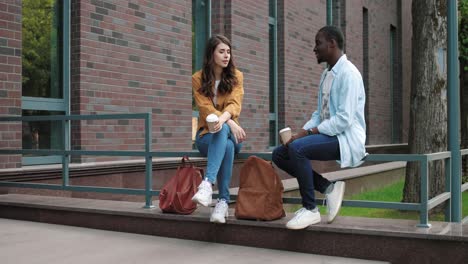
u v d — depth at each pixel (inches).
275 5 420.2
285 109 421.1
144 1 285.0
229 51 169.5
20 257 145.3
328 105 152.1
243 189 161.5
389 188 479.8
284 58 419.2
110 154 194.9
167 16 301.3
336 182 155.4
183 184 174.4
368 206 152.9
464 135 503.5
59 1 254.7
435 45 286.7
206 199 152.9
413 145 295.7
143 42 284.2
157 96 293.1
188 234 170.4
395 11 701.9
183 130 312.0
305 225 148.1
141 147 283.1
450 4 192.1
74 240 168.4
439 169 286.4
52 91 251.3
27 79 241.6
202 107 168.7
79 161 252.7
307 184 149.9
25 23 242.2
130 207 189.3
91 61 254.5
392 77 705.0
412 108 297.6
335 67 150.7
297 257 147.0
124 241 167.3
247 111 370.6
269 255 149.3
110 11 264.5
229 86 169.2
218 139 160.1
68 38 252.2
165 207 172.4
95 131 257.0
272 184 159.0
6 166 223.3
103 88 260.5
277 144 420.8
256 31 382.6
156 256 147.6
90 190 199.0
